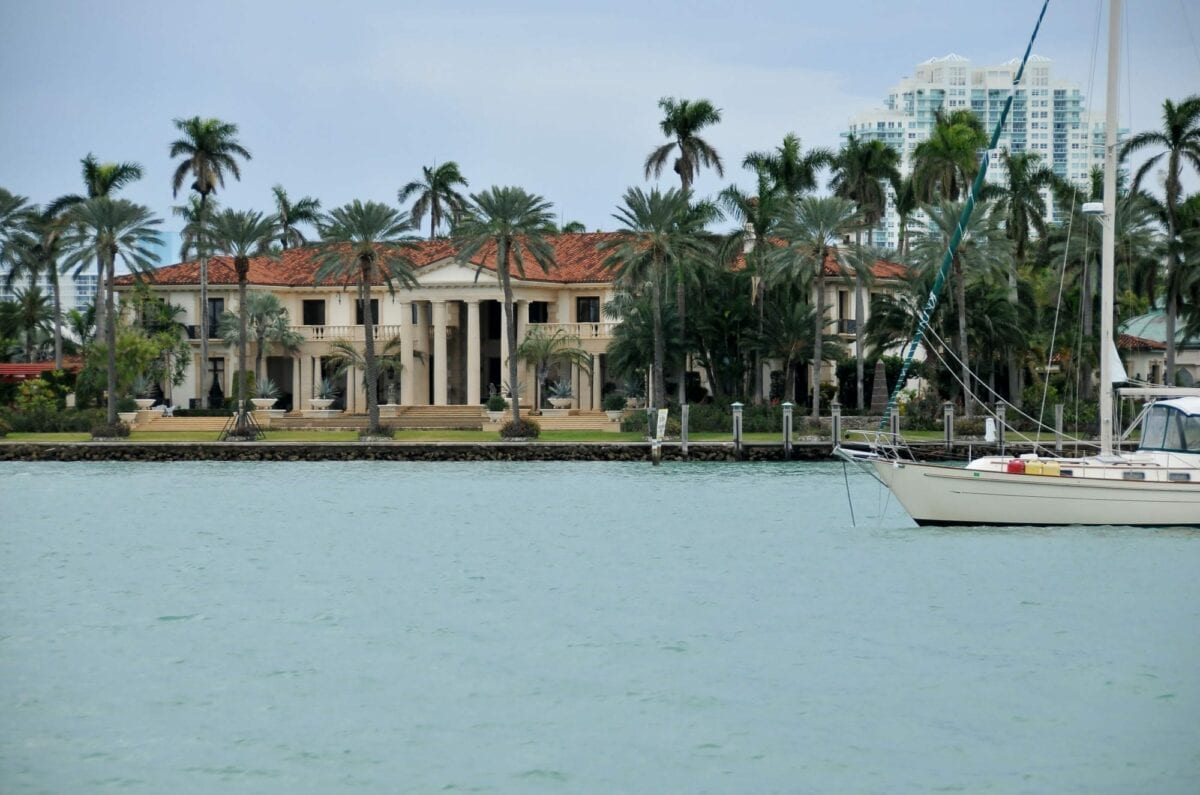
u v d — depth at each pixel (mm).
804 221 104125
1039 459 55094
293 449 98125
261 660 37281
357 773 28703
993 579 47062
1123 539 53531
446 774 28625
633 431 107188
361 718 32156
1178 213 112438
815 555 52688
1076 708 32812
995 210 108312
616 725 31625
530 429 102312
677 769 28875
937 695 33844
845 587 46406
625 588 46844
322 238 108500
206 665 36781
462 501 72125
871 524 61312
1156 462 54562
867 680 35094
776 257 105125
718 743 30422
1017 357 111625
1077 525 54031
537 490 77312
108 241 107438
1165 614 41875
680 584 47438
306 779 28422
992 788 27953
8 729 31469
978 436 100250
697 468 89750
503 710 32719
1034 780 28359
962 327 103875
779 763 29250
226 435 105812
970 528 55312
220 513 67938
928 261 105875
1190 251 108875
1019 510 54406
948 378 108812
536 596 45594
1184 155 112250
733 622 41469
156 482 84125
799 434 102000
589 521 63562
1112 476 53562
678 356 108562
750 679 35219
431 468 91938
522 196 104938
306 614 43062
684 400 110250
